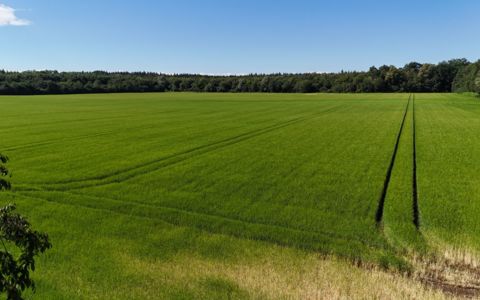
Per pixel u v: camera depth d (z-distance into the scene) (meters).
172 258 15.62
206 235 18.12
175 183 27.25
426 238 17.95
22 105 105.19
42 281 13.51
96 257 15.65
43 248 7.52
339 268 14.77
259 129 56.25
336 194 24.45
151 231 18.56
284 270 14.59
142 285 13.43
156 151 39.19
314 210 21.56
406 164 33.34
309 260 15.52
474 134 50.69
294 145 42.88
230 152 38.69
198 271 14.47
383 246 17.12
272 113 82.38
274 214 20.95
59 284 13.38
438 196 24.14
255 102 120.50
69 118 70.75
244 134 51.28
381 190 25.31
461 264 15.45
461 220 20.05
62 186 26.59
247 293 12.90
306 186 26.28
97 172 30.30
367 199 23.41
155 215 20.88
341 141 45.62
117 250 16.36
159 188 26.08
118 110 89.44
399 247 16.98
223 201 23.20
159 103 115.62
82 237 17.75
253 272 14.38
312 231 18.77
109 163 33.50
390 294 12.84
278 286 13.33
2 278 7.05
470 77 157.50
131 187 26.27
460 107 94.56
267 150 39.78
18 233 7.09
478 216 20.56
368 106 101.25
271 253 16.16
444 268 15.07
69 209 21.73
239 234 18.41
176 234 18.19
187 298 12.62
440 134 50.97
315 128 57.50
